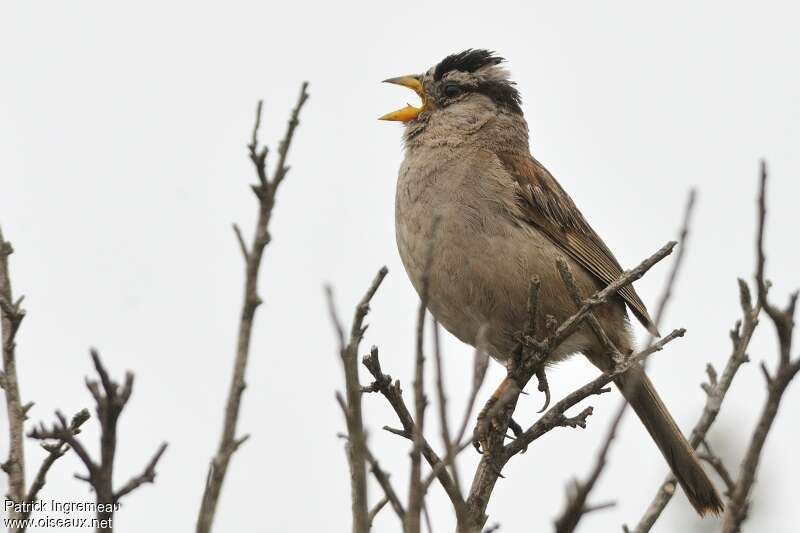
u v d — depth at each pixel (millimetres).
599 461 5469
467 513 6086
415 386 5824
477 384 5875
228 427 5914
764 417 7883
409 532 5707
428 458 8430
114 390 5527
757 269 7902
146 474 5902
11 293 7992
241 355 6062
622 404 5875
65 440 5863
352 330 6418
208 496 5781
